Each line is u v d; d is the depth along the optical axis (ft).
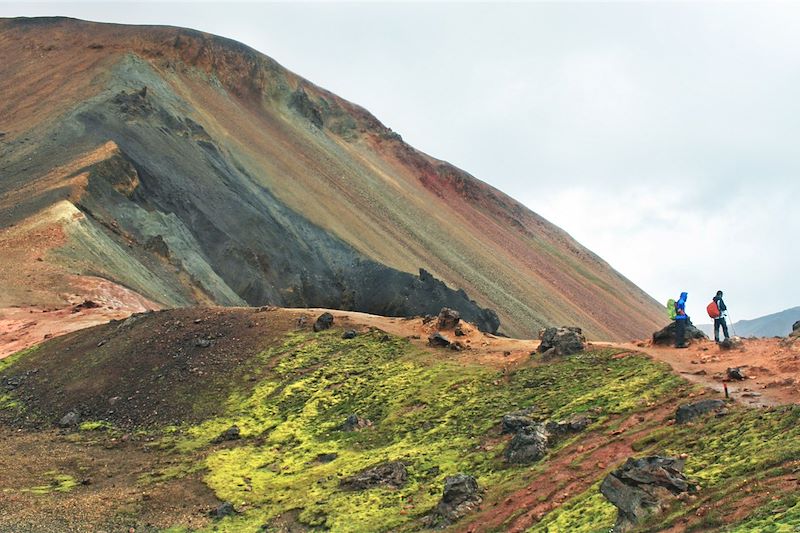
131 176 274.98
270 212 344.69
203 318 136.36
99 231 227.20
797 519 39.29
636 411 72.54
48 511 75.66
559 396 85.10
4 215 224.53
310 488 78.54
